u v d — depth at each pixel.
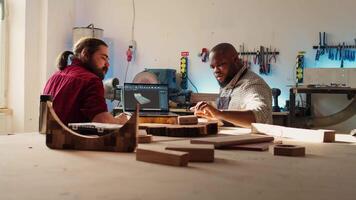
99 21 5.32
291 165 0.98
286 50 4.47
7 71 4.60
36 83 4.68
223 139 1.29
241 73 2.71
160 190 0.70
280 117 3.91
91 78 1.99
